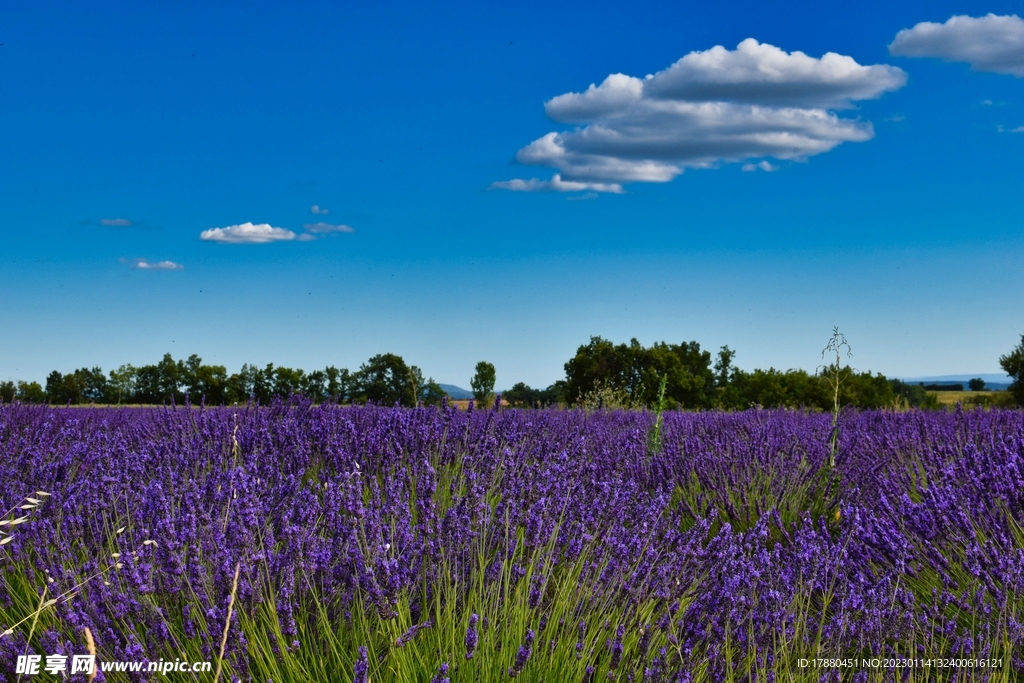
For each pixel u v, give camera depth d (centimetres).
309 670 301
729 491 605
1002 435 702
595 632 338
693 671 325
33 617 321
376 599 304
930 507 474
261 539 346
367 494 483
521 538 389
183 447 577
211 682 288
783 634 338
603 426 884
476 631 293
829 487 638
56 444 595
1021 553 403
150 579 314
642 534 432
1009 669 337
